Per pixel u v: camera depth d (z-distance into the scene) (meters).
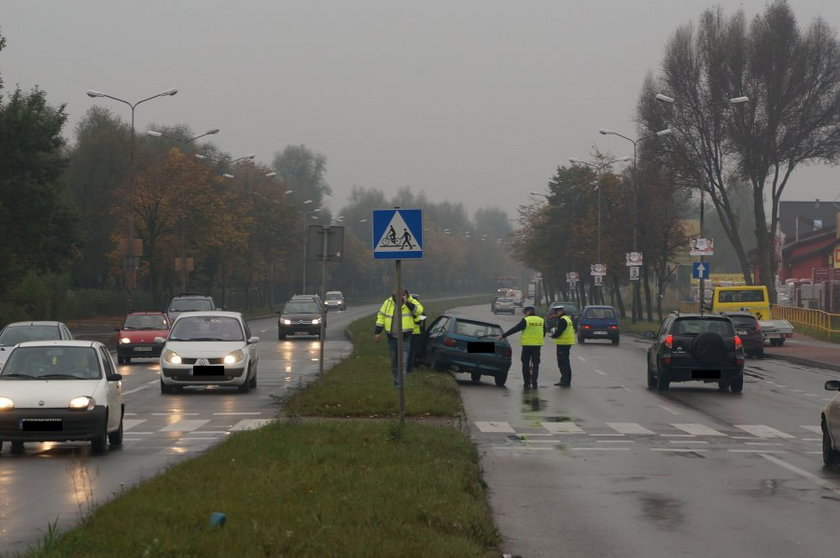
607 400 62.41
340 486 27.12
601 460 38.06
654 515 27.72
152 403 58.78
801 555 23.19
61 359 41.28
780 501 29.95
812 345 131.62
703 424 50.50
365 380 62.97
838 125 160.00
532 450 40.72
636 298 197.88
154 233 171.62
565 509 28.52
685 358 67.38
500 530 25.64
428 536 21.28
